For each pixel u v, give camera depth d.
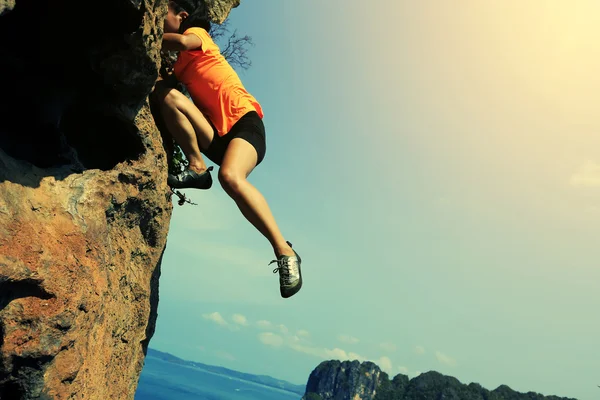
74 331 2.43
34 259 2.16
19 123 2.68
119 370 3.65
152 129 3.40
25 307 2.16
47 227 2.36
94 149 3.20
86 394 2.84
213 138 3.29
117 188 3.06
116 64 2.57
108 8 2.25
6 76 2.56
